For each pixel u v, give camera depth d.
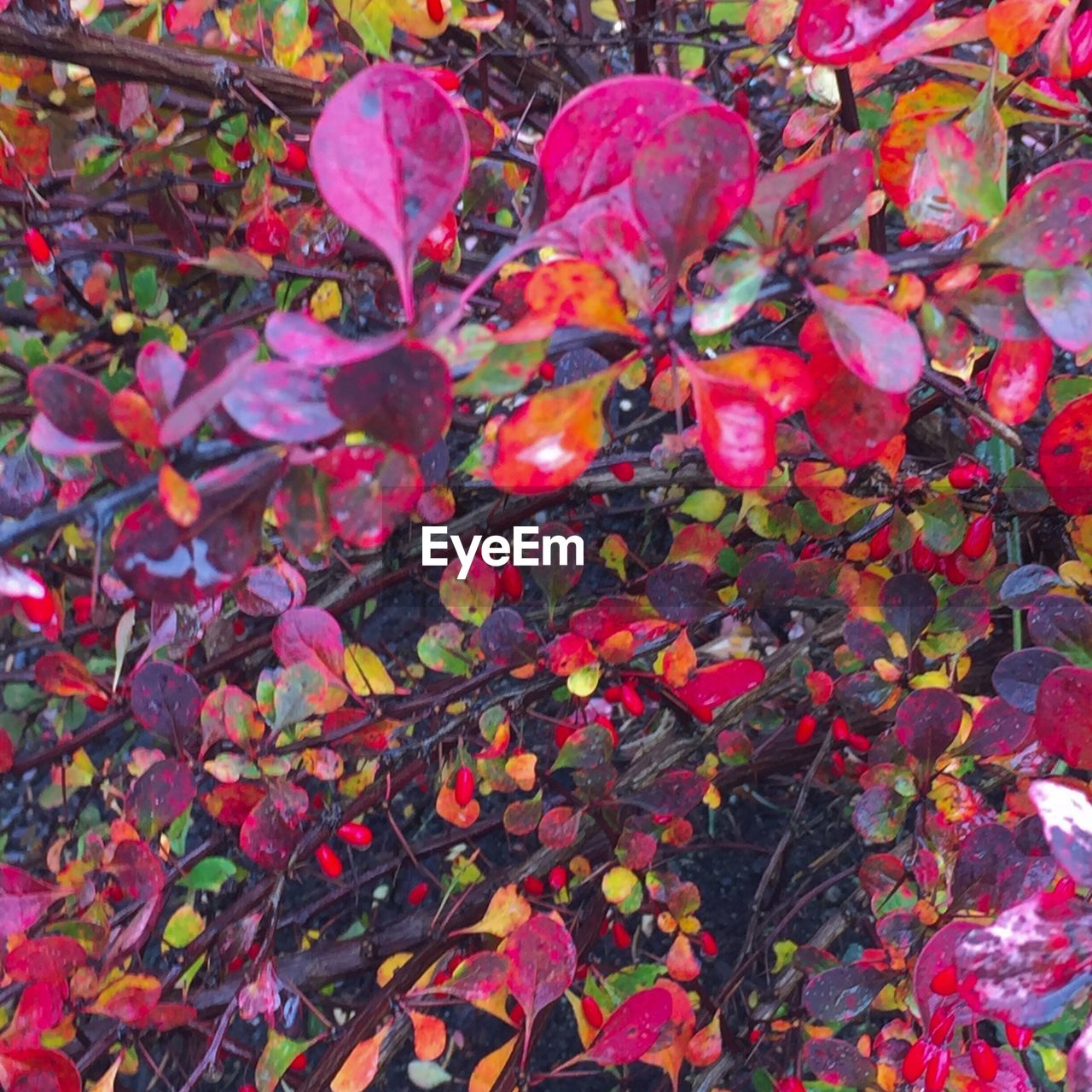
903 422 0.34
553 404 0.31
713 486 0.56
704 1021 0.56
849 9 0.34
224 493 0.31
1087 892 0.38
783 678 0.57
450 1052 0.66
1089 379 0.42
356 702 0.49
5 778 0.74
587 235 0.31
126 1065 0.53
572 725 0.49
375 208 0.30
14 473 0.42
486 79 0.54
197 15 0.51
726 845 0.67
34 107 0.54
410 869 0.69
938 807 0.46
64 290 0.59
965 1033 0.48
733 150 0.29
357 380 0.29
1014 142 0.62
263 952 0.47
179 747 0.45
